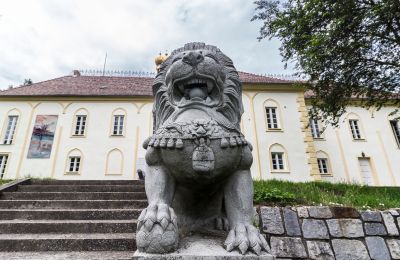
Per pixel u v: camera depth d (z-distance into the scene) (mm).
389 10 7074
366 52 8258
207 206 1806
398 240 3334
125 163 15594
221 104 1851
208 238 1580
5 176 14945
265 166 14734
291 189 5031
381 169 17172
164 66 2066
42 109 16734
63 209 4164
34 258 2314
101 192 5129
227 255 1312
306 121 15875
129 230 3223
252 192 1632
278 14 9320
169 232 1352
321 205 3732
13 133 16297
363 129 18156
